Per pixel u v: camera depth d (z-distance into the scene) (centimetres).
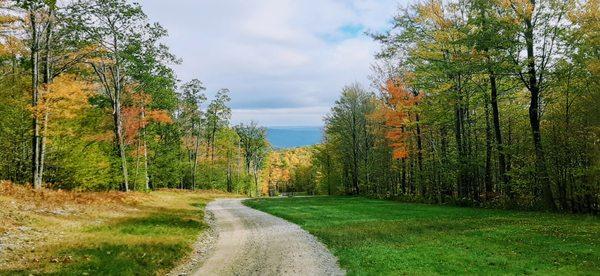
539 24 2634
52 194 2475
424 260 1291
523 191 2997
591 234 1680
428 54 3438
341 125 5947
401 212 2961
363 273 1166
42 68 2812
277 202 4556
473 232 1855
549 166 2670
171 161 6081
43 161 2905
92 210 2356
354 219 2591
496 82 3325
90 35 2997
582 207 2598
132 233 1812
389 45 3622
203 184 8562
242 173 9719
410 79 3816
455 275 1109
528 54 2739
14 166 2966
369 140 5797
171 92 4666
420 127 4281
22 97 2844
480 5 2789
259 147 10112
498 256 1323
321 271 1240
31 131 2584
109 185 4175
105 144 3922
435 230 1978
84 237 1566
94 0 2959
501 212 2747
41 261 1170
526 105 3731
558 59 2641
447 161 3728
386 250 1476
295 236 1952
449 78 3478
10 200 1994
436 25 3419
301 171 12738
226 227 2377
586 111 2548
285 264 1345
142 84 4106
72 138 3133
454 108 3575
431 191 4359
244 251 1597
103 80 3669
